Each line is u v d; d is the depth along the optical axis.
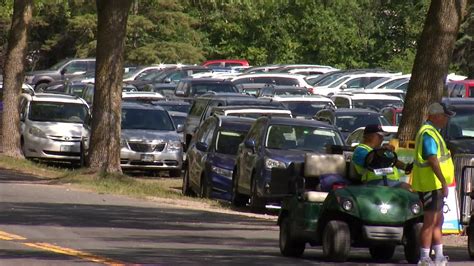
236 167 90.25
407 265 53.53
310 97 134.50
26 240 59.84
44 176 108.06
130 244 59.50
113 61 102.62
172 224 72.00
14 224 67.69
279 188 58.22
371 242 53.25
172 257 53.97
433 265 50.75
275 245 62.31
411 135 79.44
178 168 116.62
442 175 50.59
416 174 51.38
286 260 54.56
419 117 79.25
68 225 68.38
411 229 53.62
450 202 68.75
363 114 116.44
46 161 125.94
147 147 115.06
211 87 158.38
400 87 178.12
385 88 176.00
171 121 119.88
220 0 128.88
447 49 78.88
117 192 94.62
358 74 190.12
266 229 71.69
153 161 115.12
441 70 79.00
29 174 109.81
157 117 119.38
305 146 86.00
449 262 55.69
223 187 93.25
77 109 126.56
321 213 54.41
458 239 69.56
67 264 50.31
